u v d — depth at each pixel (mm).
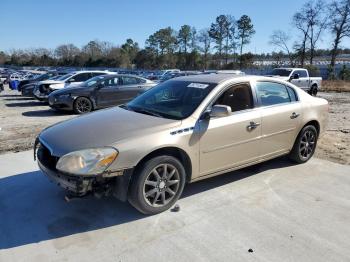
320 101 5785
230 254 3121
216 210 3961
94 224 3635
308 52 59500
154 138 3639
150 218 3760
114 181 3580
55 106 11742
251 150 4633
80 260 3029
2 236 3404
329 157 6117
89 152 3359
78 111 11719
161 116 4113
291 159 5598
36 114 11820
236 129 4348
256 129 4598
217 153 4227
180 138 3816
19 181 4820
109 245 3256
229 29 78312
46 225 3619
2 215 3836
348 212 3959
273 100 4980
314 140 5738
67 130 3865
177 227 3580
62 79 16328
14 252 3143
